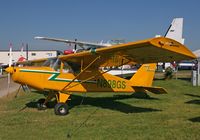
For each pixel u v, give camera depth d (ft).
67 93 28.50
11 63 33.01
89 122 22.76
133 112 27.07
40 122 22.91
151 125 21.43
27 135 18.85
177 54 22.44
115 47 23.86
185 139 17.67
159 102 33.45
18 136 18.62
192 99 35.96
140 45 21.76
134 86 33.22
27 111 28.27
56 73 28.12
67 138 18.08
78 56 27.53
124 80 32.63
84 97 38.09
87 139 17.83
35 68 27.58
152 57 25.61
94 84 30.25
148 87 32.53
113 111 27.73
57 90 28.25
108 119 23.85
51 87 27.89
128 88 32.96
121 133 19.17
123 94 40.83
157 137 18.16
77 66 29.48
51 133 19.33
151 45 21.03
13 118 24.54
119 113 26.61
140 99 36.06
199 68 58.18
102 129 20.34
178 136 18.31
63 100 27.61
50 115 26.03
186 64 142.31
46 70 27.86
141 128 20.51
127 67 64.54
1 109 29.63
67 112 26.50
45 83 27.66
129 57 26.91
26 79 27.04
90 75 29.91
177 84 57.41
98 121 23.11
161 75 88.33
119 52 25.17
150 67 34.73
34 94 43.45
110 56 26.91
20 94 44.11
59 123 22.48
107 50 24.90
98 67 30.68
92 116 25.32
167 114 25.79
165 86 53.31
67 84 28.45
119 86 32.19
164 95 39.81
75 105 31.76
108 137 18.24
